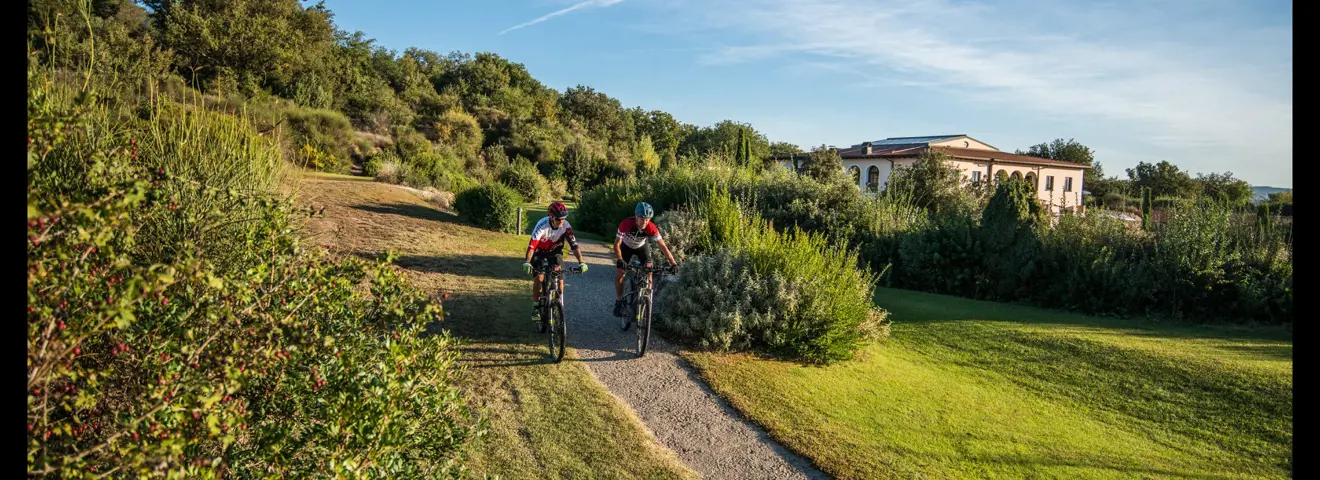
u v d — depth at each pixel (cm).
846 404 728
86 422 260
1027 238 1467
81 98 235
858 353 920
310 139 2848
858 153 5341
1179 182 5172
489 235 1773
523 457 520
